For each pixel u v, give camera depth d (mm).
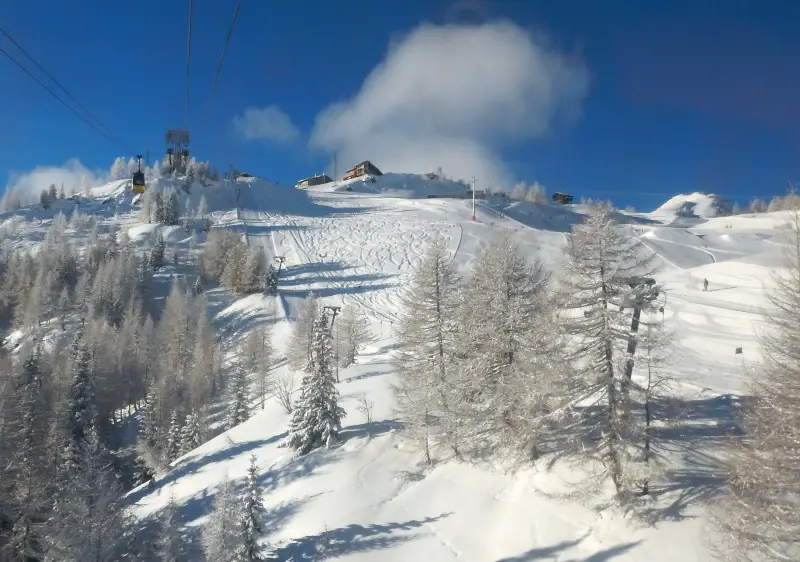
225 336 79875
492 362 26016
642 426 18984
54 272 101125
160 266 113188
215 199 159750
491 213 152375
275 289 88938
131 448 54844
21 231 141125
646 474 19125
